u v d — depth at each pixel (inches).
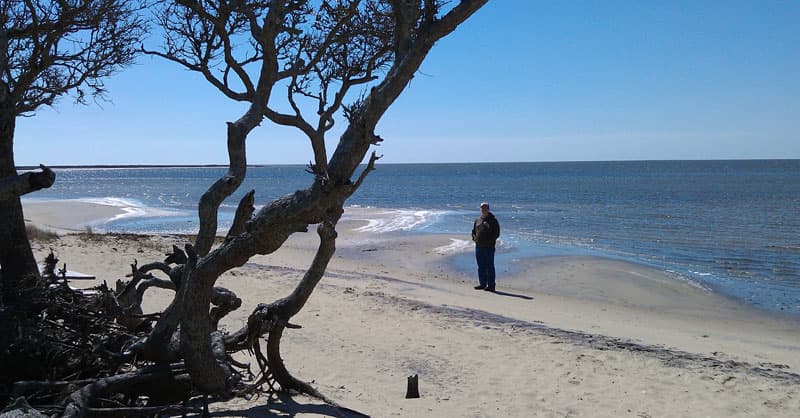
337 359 302.4
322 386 253.8
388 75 171.2
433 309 430.6
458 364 307.1
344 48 251.0
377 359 307.9
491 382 280.5
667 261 773.3
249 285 483.8
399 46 179.3
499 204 1870.1
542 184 3452.3
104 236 759.1
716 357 339.3
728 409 253.8
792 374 305.1
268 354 219.1
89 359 188.7
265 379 220.5
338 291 480.7
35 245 620.4
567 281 636.7
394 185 3528.5
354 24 246.2
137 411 162.7
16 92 237.1
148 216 1398.9
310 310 411.2
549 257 789.9
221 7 221.1
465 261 756.6
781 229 1142.3
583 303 534.3
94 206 1723.7
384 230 1085.1
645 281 639.1
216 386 179.0
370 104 167.9
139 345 188.4
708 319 492.4
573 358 322.0
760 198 2044.8
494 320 406.3
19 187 150.9
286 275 538.3
